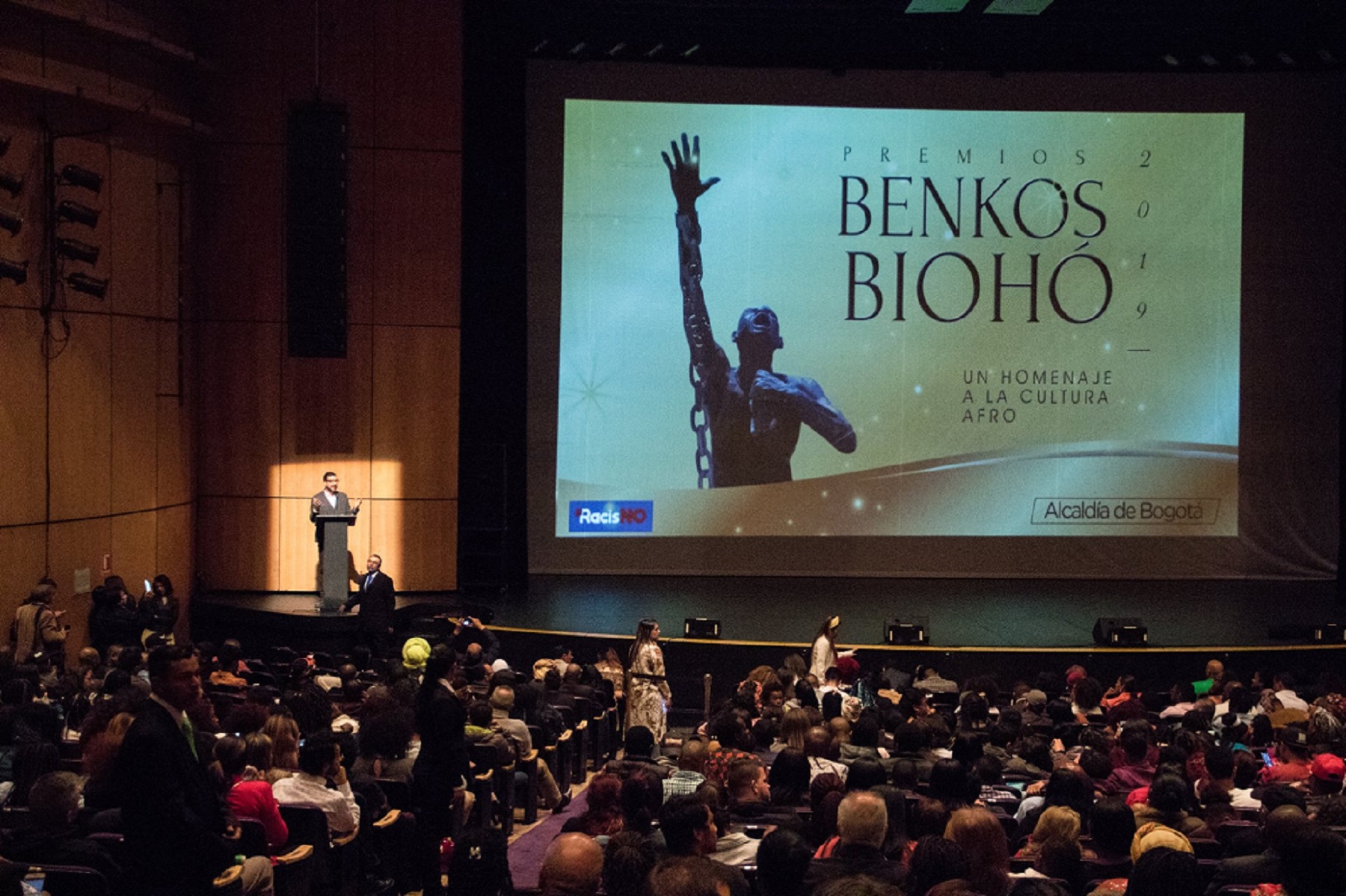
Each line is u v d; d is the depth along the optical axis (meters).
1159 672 15.57
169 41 16.62
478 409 19.28
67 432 14.45
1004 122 20.20
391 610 15.92
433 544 18.36
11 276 13.29
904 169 20.20
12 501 13.52
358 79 17.94
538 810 10.34
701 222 20.08
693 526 20.17
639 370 20.11
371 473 18.14
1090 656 15.57
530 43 19.70
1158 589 19.77
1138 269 20.36
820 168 20.12
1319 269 20.53
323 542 16.28
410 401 18.20
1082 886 5.50
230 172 17.67
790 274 20.16
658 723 12.88
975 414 20.30
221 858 4.75
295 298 17.47
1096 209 20.31
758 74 20.05
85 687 9.26
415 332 18.17
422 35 18.03
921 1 18.05
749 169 20.09
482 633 14.74
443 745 7.30
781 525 20.22
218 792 6.31
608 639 15.88
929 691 12.99
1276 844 5.26
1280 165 20.47
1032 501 20.38
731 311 20.14
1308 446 20.53
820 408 20.20
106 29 14.34
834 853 5.18
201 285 17.73
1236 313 20.47
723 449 20.14
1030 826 6.85
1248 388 20.55
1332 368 20.53
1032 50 20.06
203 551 17.91
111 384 15.34
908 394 20.23
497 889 4.61
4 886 4.37
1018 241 20.25
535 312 20.06
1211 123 20.38
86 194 14.73
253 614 16.50
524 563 19.20
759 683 11.27
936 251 20.22
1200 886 4.27
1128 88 20.27
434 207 18.16
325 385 18.02
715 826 5.44
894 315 20.20
